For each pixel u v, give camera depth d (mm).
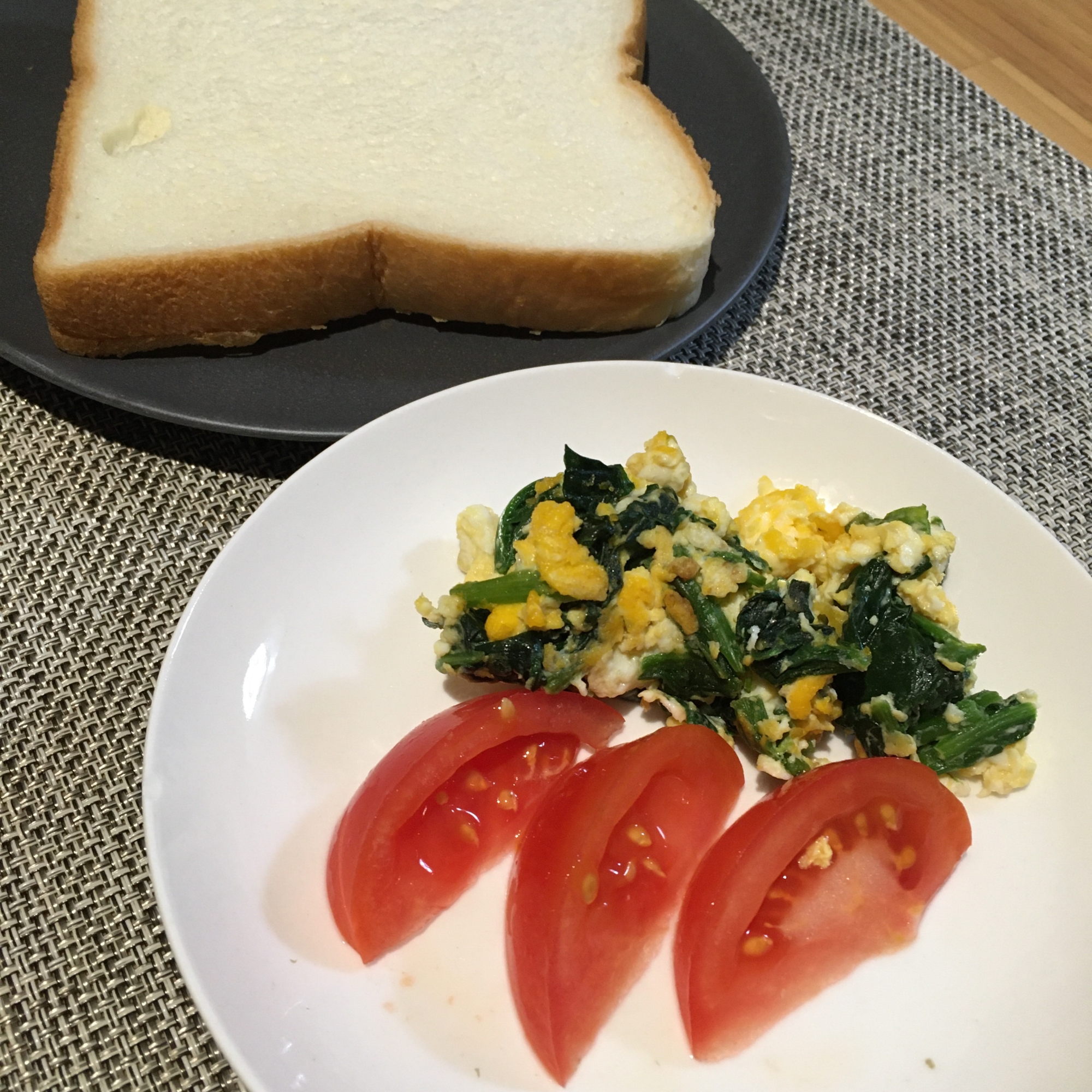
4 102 326
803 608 239
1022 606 254
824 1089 209
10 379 291
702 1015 211
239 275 279
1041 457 306
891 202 356
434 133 320
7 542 267
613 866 223
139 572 266
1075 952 221
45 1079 209
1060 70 398
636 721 246
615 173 314
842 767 224
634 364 277
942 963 222
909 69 390
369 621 249
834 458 273
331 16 343
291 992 208
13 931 221
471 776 230
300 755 232
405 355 292
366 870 213
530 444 271
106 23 335
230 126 316
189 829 217
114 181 301
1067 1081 210
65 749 241
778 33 394
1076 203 363
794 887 227
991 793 238
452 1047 208
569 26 345
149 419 289
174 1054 213
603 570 235
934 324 330
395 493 261
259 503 280
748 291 331
